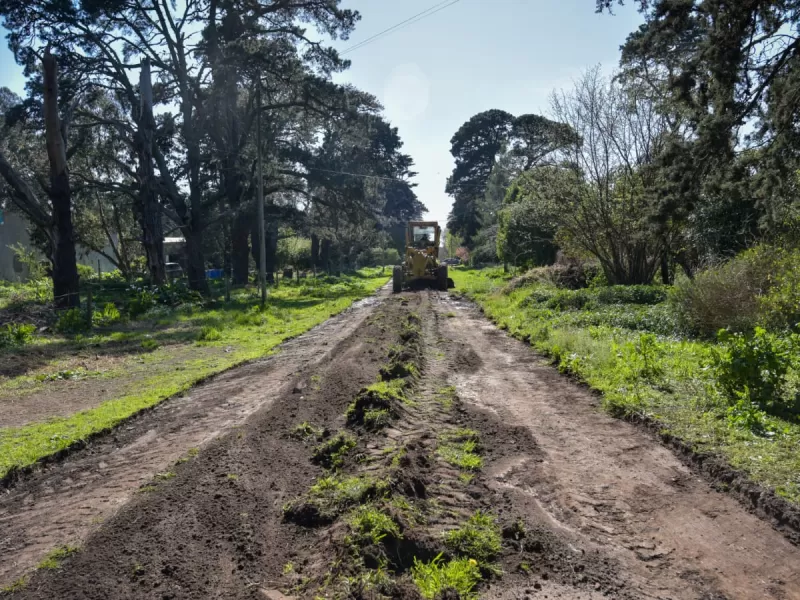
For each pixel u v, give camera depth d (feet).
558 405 27.02
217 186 121.60
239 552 14.47
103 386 34.55
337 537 14.12
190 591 12.85
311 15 104.47
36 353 44.47
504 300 69.51
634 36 52.47
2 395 32.50
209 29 97.25
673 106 46.50
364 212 126.21
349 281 147.23
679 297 41.93
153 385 34.01
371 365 36.11
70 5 87.56
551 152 66.69
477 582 12.92
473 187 229.25
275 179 119.24
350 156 128.47
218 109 105.70
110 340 51.96
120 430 26.12
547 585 12.80
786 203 44.55
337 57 102.99
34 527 16.57
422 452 19.92
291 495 17.75
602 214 63.77
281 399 28.76
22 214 114.52
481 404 27.53
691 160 41.93
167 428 25.71
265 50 96.73
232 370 38.88
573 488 17.99
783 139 39.81
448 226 244.01
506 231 111.34
